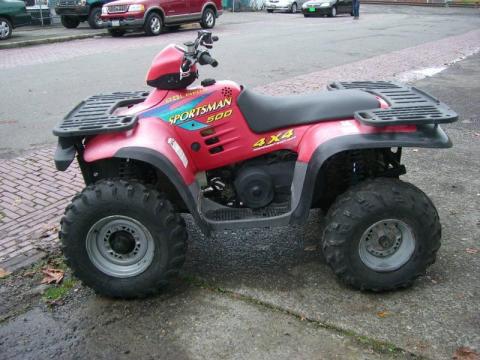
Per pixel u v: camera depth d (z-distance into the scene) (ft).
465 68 35.29
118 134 10.79
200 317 10.53
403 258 10.83
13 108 27.02
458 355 9.23
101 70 35.76
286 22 73.15
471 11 103.35
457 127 22.29
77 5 61.46
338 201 10.76
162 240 10.60
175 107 11.42
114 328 10.34
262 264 12.26
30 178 18.11
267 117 11.44
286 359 9.32
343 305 10.70
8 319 10.78
